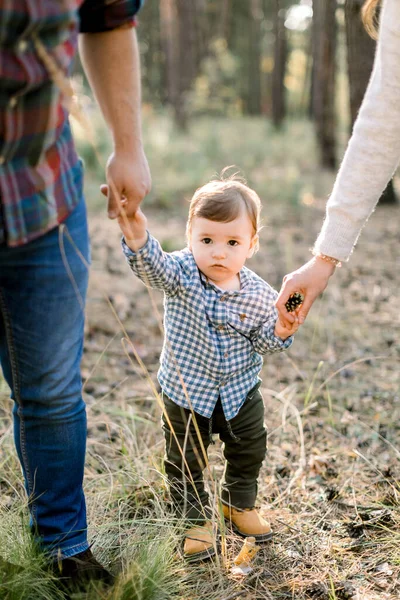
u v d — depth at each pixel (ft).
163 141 44.96
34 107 5.19
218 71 75.41
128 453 9.78
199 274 7.46
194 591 7.14
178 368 7.20
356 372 13.51
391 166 6.81
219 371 7.41
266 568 7.66
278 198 34.68
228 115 82.58
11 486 8.68
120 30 6.21
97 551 7.54
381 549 7.97
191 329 7.40
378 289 18.89
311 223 29.14
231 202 7.27
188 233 7.72
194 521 7.79
